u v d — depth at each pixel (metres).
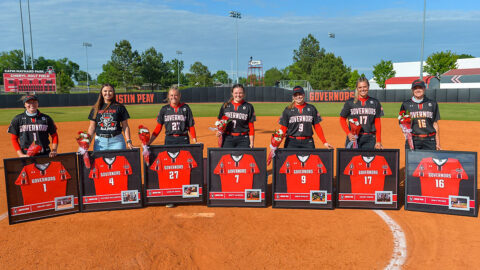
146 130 5.26
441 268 3.54
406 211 5.21
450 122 17.39
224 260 3.73
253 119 5.91
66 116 23.84
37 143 5.12
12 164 4.78
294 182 5.30
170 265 3.64
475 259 3.71
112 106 5.42
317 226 4.64
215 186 5.41
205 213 5.18
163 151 5.39
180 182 5.45
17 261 3.75
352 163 5.24
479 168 7.62
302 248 4.00
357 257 3.78
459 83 55.06
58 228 4.64
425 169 5.13
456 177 4.98
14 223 4.79
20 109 33.94
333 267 3.56
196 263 3.69
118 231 4.53
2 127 17.17
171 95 5.58
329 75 70.56
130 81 75.06
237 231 4.50
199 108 30.73
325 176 5.28
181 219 4.94
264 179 5.37
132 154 5.33
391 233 4.40
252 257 3.79
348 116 5.91
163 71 79.00
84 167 5.19
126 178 5.32
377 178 5.24
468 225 4.65
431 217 4.96
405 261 3.69
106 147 5.42
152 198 5.41
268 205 5.53
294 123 5.62
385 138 12.39
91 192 5.22
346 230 4.50
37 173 4.93
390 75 66.44
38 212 4.95
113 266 3.62
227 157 5.39
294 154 5.28
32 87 38.28
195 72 88.81
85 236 4.38
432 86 50.56
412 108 5.70
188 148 5.44
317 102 38.62
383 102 36.44
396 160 5.22
